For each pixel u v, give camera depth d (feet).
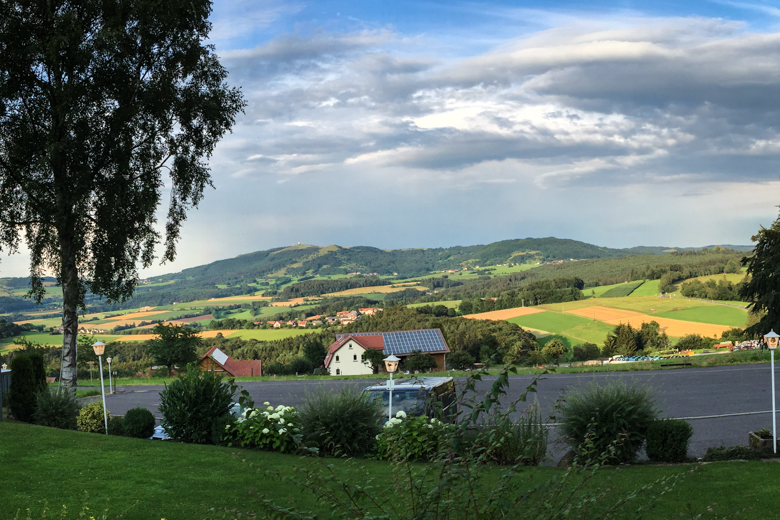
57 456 32.19
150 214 61.05
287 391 77.25
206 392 39.01
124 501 24.40
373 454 33.01
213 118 63.93
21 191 57.06
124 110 57.00
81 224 56.75
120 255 60.08
